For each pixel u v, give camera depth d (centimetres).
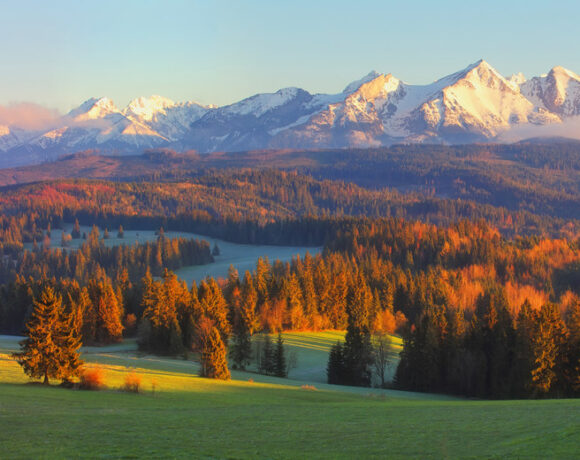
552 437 3212
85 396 4841
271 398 6141
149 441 3188
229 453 2998
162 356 10912
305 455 2995
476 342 9975
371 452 3073
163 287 11794
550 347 8269
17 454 2811
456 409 4822
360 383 10306
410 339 10194
